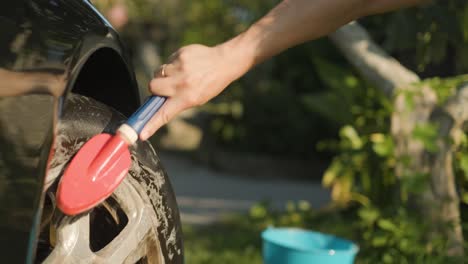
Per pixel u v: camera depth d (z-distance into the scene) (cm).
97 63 164
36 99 132
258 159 1140
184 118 1373
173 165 1190
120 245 153
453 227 359
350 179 421
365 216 374
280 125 1147
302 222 488
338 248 304
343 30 388
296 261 277
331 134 1119
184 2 1316
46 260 145
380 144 369
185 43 1305
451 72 452
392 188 399
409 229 356
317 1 154
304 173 1145
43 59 134
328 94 452
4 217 128
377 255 371
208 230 568
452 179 366
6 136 128
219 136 1222
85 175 142
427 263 349
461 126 379
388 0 155
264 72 1145
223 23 1298
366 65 381
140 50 1420
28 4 139
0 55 130
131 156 161
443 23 341
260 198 888
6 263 128
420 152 365
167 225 167
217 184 1019
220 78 152
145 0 1030
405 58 464
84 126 153
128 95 169
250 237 529
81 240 147
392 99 371
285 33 154
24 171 129
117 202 157
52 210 149
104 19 158
